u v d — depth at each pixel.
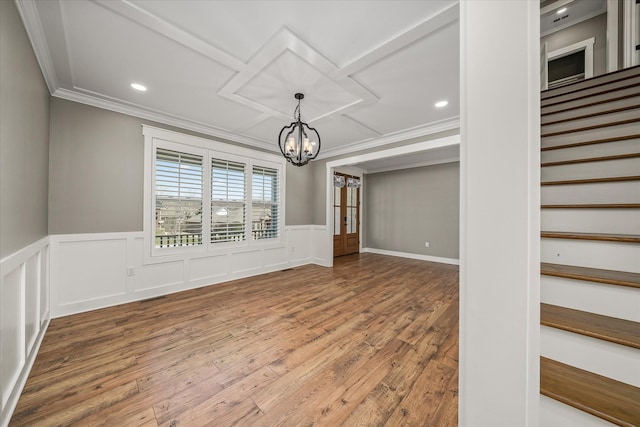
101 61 2.25
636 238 1.04
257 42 2.03
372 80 2.57
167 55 2.17
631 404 0.70
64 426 1.34
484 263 0.69
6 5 1.43
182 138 3.70
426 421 1.39
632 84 2.07
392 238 6.78
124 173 3.17
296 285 3.97
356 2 1.66
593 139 1.82
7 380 1.42
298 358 1.97
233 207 4.34
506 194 0.66
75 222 2.81
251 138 4.46
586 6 3.44
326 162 5.54
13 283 1.56
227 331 2.42
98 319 2.66
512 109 0.65
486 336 0.69
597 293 0.98
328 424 1.37
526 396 0.64
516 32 0.65
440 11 1.72
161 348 2.11
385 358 1.98
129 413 1.43
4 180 1.42
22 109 1.73
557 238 1.25
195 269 3.83
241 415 1.42
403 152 4.27
